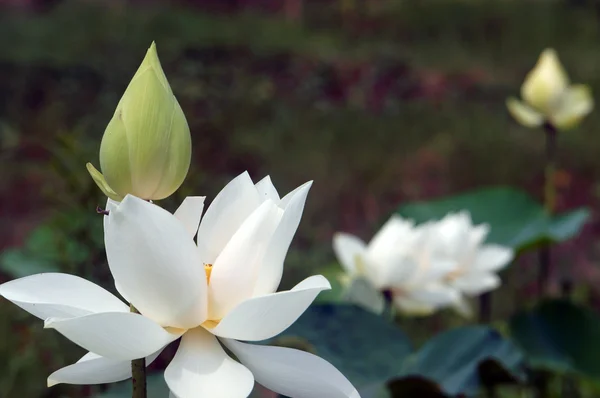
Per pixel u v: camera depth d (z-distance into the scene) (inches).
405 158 274.4
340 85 342.3
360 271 98.7
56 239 103.1
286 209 54.8
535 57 415.8
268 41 394.3
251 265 55.4
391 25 473.1
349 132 293.9
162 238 54.3
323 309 87.7
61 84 273.0
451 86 351.6
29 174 211.2
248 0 490.0
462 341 89.2
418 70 368.2
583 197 246.5
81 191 97.1
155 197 55.7
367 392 78.5
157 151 55.1
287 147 272.4
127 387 75.4
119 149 55.0
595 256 194.5
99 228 96.0
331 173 255.1
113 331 53.4
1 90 271.7
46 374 111.8
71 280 55.1
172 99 55.4
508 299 165.6
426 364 86.8
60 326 53.1
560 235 126.8
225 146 237.3
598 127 303.4
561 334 114.5
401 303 99.9
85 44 351.9
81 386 104.5
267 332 54.5
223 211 56.9
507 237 136.2
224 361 54.6
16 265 113.6
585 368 109.9
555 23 467.8
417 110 319.9
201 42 367.2
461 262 103.9
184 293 54.6
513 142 285.6
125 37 371.6
